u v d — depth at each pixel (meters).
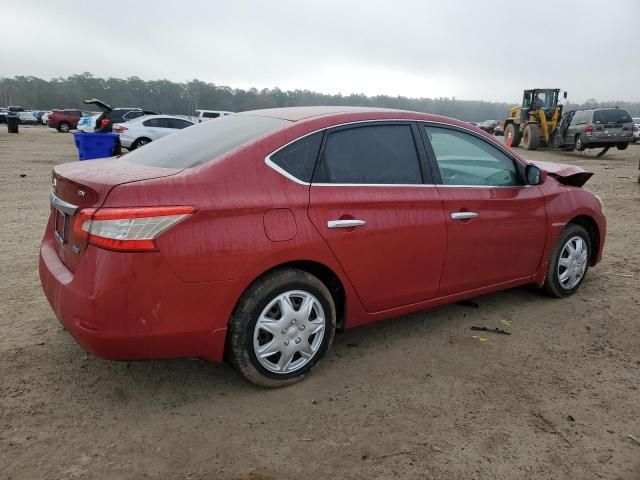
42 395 3.12
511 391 3.28
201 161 3.09
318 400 3.14
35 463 2.56
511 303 4.75
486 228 4.04
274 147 3.15
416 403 3.13
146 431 2.82
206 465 2.58
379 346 3.87
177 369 3.47
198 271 2.80
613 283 5.31
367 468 2.57
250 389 3.25
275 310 3.16
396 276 3.60
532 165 4.39
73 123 38.16
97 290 2.67
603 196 11.05
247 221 2.94
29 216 8.00
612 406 3.14
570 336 4.09
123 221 2.66
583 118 21.47
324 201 3.22
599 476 2.55
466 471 2.56
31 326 4.02
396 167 3.63
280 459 2.63
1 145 22.88
